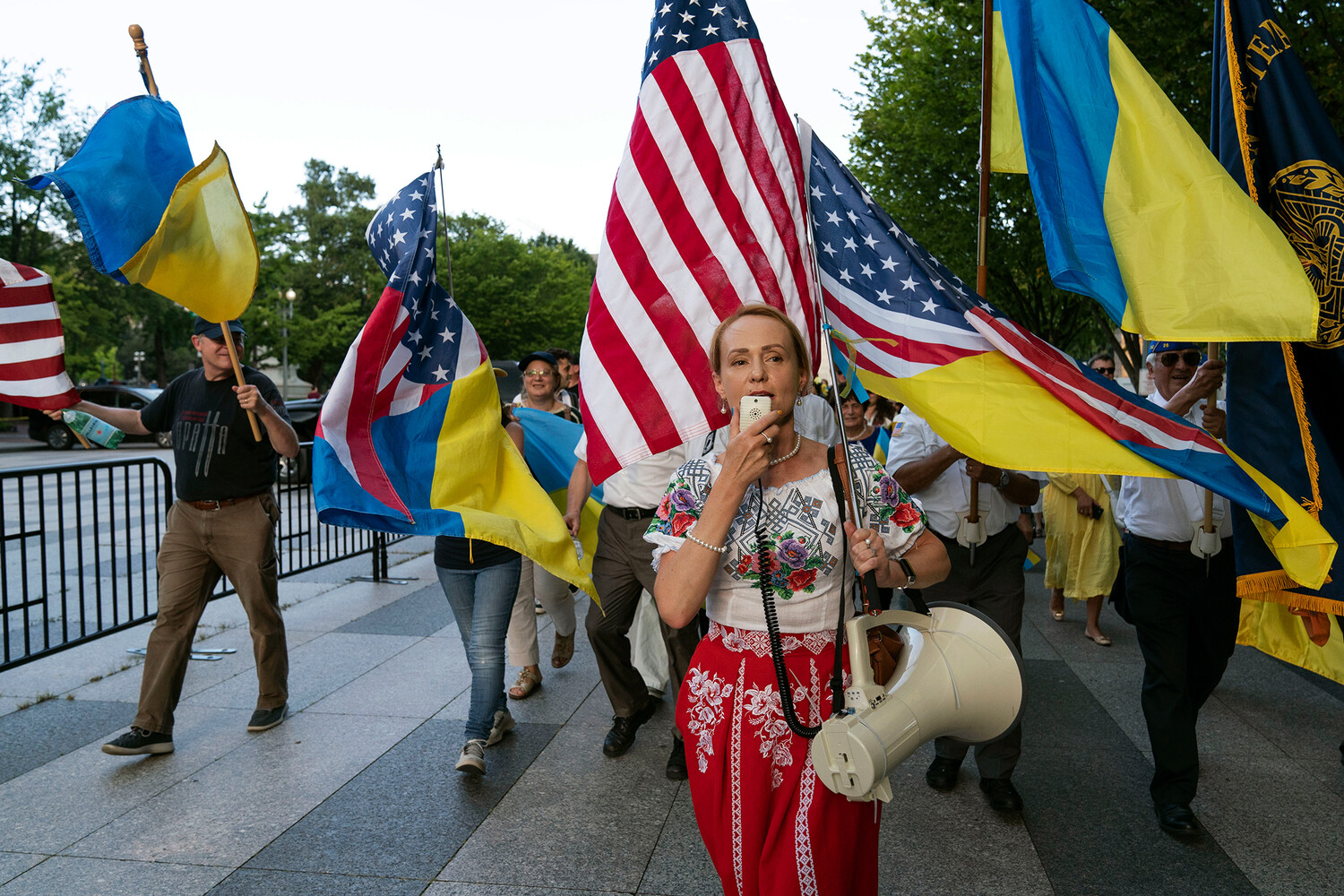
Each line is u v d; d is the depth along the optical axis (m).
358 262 65.62
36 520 12.80
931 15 14.88
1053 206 3.67
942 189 15.81
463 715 4.89
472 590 4.36
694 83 3.64
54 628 6.74
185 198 4.04
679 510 2.20
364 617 6.99
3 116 36.25
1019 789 4.11
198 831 3.60
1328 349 3.53
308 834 3.58
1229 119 3.75
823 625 2.18
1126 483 4.07
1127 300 3.47
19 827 3.62
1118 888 3.25
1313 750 4.57
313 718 4.84
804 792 2.10
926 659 2.15
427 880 3.26
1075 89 3.70
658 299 3.58
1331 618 3.73
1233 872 3.37
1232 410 3.60
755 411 2.04
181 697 5.14
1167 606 3.84
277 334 49.19
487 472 4.48
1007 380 3.52
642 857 3.43
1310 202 3.56
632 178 3.63
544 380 5.93
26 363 4.42
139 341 68.06
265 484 4.57
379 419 4.24
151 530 11.54
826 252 3.81
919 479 4.16
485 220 58.88
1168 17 8.77
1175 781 3.70
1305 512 3.20
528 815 3.77
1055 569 7.25
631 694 4.48
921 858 3.47
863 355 3.70
